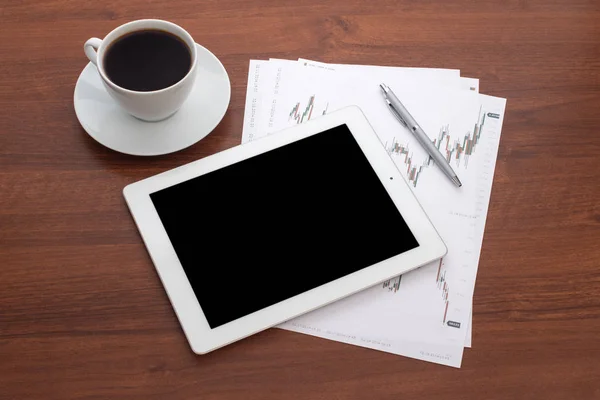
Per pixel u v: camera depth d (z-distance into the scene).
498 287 0.76
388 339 0.73
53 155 0.79
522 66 0.87
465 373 0.73
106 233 0.76
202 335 0.71
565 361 0.74
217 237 0.75
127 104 0.73
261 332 0.73
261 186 0.78
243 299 0.73
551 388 0.73
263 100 0.83
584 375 0.73
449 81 0.86
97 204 0.77
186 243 0.75
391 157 0.81
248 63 0.85
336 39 0.87
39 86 0.81
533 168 0.82
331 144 0.80
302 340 0.73
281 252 0.75
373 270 0.75
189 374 0.71
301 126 0.81
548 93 0.86
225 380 0.71
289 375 0.72
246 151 0.79
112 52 0.74
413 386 0.72
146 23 0.75
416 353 0.73
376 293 0.75
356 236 0.76
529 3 0.90
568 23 0.89
